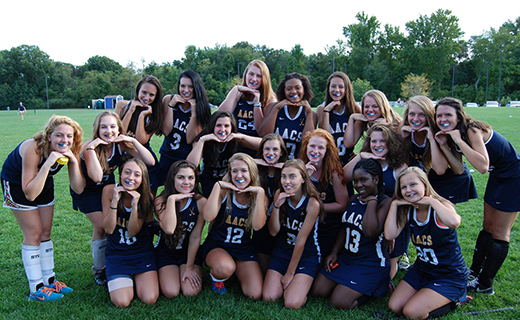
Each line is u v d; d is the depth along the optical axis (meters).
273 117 4.91
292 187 3.82
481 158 3.58
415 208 3.62
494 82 74.56
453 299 3.45
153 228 4.20
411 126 4.07
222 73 86.00
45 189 3.84
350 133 4.89
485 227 4.04
